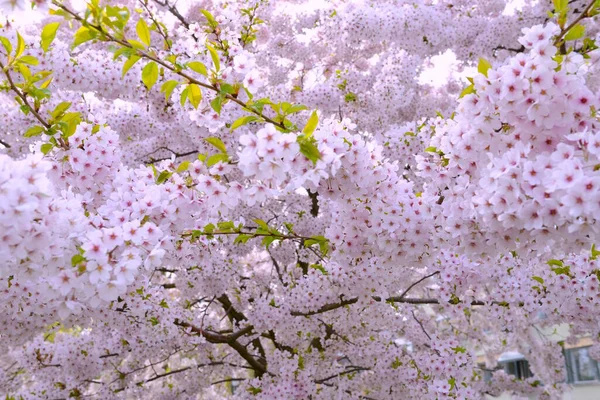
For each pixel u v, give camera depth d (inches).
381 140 253.6
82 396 290.4
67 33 295.0
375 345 267.3
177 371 310.2
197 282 257.8
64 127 118.6
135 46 96.1
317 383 277.3
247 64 110.5
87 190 132.9
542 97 92.8
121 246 105.2
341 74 288.7
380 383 281.6
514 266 211.2
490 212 99.4
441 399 201.2
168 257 146.5
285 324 249.1
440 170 121.9
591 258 168.4
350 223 131.5
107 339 276.1
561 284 181.6
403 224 126.0
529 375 633.6
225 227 141.2
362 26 270.7
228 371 328.8
